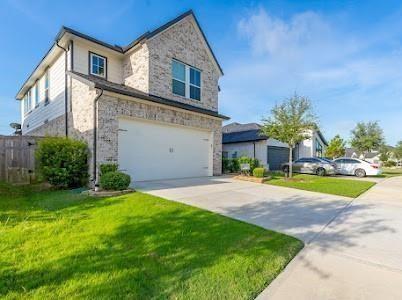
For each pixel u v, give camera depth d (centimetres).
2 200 671
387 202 812
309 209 688
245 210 645
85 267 313
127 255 351
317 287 295
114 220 501
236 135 2516
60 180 847
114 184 769
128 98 977
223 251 376
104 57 1184
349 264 361
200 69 1423
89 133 917
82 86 968
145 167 1068
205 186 983
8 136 951
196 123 1310
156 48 1166
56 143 854
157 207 603
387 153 4622
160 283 282
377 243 445
